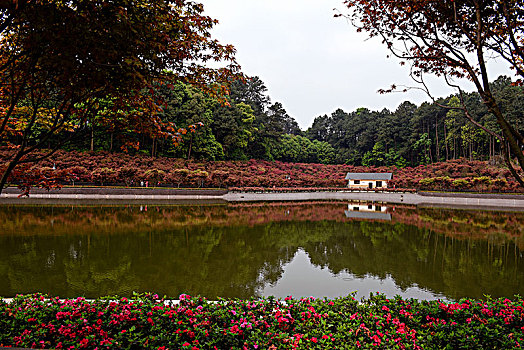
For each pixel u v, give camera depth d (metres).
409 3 3.66
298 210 30.27
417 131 76.38
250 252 12.96
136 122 4.55
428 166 65.44
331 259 12.15
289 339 3.86
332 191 53.28
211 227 18.59
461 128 64.81
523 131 49.00
